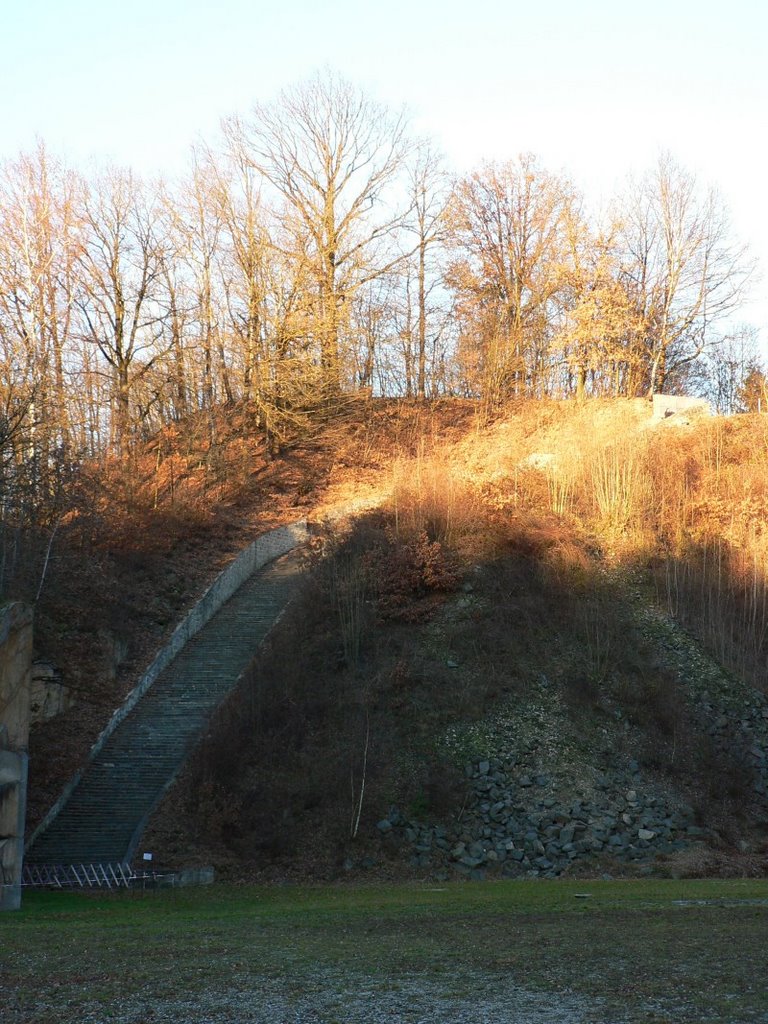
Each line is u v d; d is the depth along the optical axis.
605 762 32.09
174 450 53.16
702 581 39.88
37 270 46.41
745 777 32.12
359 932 16.83
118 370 53.03
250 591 43.12
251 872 27.89
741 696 35.34
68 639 34.44
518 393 65.25
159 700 34.84
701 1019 10.33
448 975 12.89
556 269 62.72
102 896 24.09
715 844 29.66
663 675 35.47
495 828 29.61
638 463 45.94
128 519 42.38
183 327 53.31
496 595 38.44
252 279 55.06
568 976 12.56
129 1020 11.19
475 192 66.00
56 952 15.08
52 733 31.69
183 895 24.50
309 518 50.00
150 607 39.34
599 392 65.88
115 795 30.17
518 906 20.48
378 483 53.44
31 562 34.22
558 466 47.62
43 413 38.72
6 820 21.45
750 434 50.19
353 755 31.34
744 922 16.83
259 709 32.78
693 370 68.50
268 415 54.84
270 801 29.88
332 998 11.87
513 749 32.25
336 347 56.94
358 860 28.50
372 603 37.75
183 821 29.25
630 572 41.06
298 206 59.47
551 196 65.50
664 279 64.62
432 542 40.69
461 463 54.53
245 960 14.14
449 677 34.81
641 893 23.03
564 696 34.41
